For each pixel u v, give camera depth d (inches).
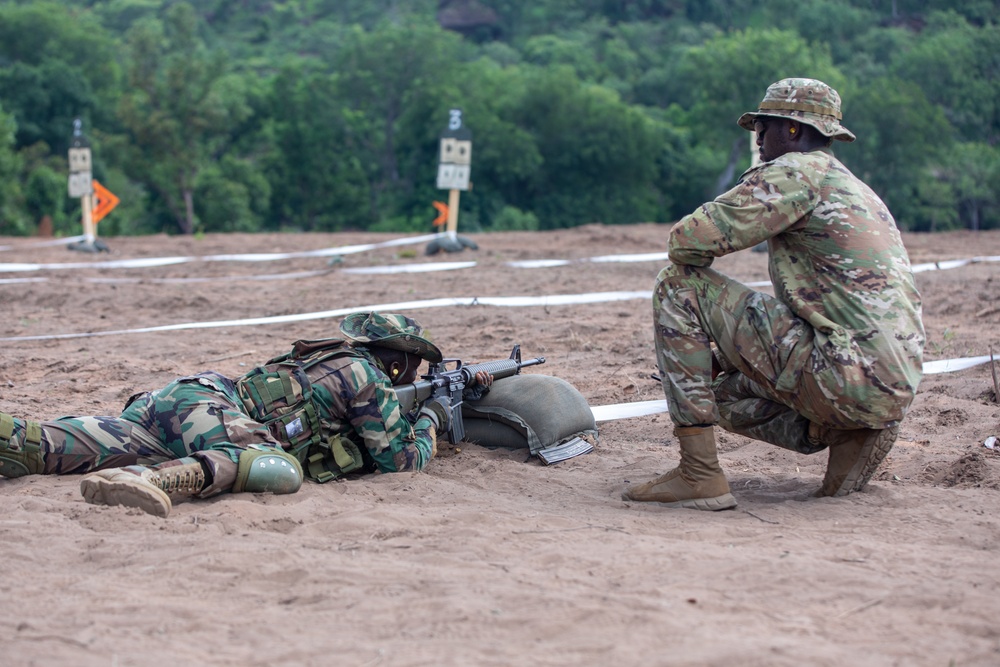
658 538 233.3
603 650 163.5
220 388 283.7
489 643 167.9
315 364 292.2
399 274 924.6
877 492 275.0
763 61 3117.6
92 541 223.9
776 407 279.7
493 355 518.0
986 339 525.7
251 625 177.5
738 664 158.1
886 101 2913.4
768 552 221.3
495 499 275.0
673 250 260.7
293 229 3412.9
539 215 3366.1
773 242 268.2
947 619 180.4
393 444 293.9
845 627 177.9
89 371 497.4
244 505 252.1
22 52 3870.6
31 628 173.8
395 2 7145.7
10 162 2426.2
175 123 2888.8
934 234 1453.0
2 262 1150.3
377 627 176.2
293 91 3400.6
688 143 3737.7
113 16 7721.5
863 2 4901.6
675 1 6535.4
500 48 5851.4
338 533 236.2
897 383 250.5
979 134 3649.1
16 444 273.6
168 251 1296.8
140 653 163.5
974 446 334.0
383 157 3472.0
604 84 4953.3
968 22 4554.6
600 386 446.9
